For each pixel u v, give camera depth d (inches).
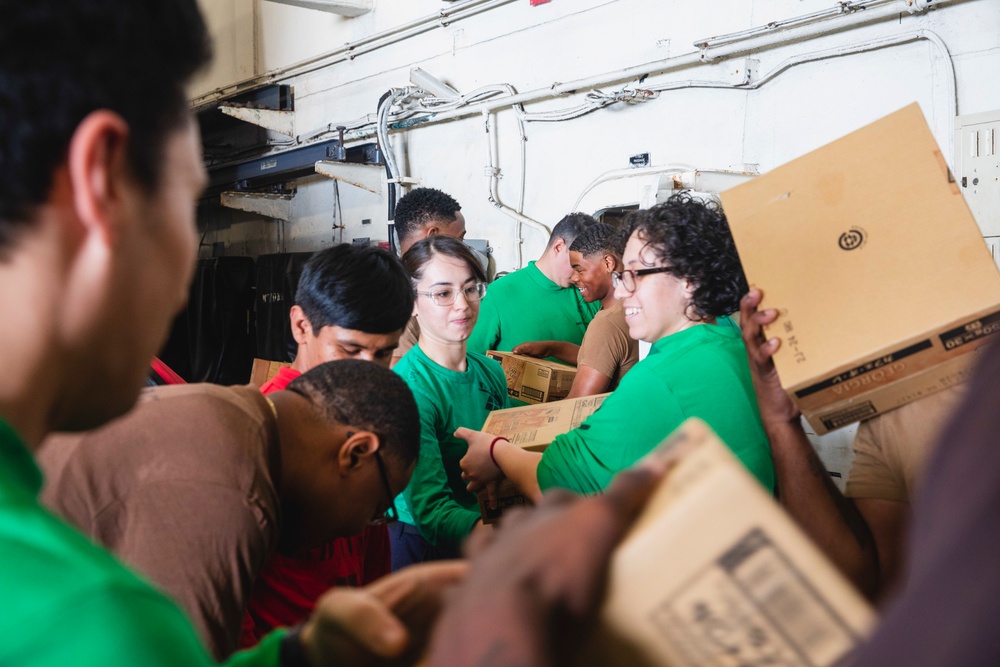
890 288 40.0
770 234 43.8
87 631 13.2
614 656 16.9
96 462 31.9
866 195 42.3
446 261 77.2
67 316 15.9
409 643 23.7
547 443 63.6
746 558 16.6
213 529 31.4
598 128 165.3
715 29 142.8
